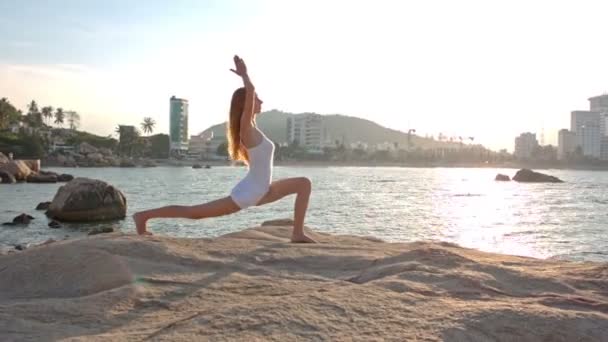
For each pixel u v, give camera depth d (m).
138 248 4.83
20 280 4.18
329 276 4.43
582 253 18.88
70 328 3.19
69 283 4.10
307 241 5.88
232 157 5.64
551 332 3.11
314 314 3.16
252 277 4.29
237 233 6.37
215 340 2.81
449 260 4.62
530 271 4.45
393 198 46.34
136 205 37.22
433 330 3.00
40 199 40.66
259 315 3.12
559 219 29.97
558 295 3.82
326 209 35.38
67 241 5.12
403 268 4.38
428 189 62.66
